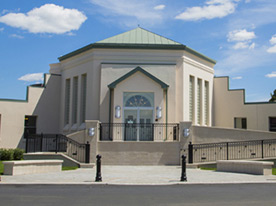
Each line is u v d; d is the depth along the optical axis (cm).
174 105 2191
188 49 2311
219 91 2714
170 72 2228
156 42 2333
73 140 1845
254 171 1454
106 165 1844
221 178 1309
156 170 1616
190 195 965
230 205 833
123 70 2234
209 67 2669
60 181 1195
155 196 945
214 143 1803
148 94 2150
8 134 2469
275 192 1023
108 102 2198
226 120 2659
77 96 2456
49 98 2656
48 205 821
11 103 2502
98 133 1884
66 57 2584
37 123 2591
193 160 1884
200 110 2497
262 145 1731
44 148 2545
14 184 1136
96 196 939
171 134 2139
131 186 1126
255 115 2552
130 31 2550
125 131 1950
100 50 2280
